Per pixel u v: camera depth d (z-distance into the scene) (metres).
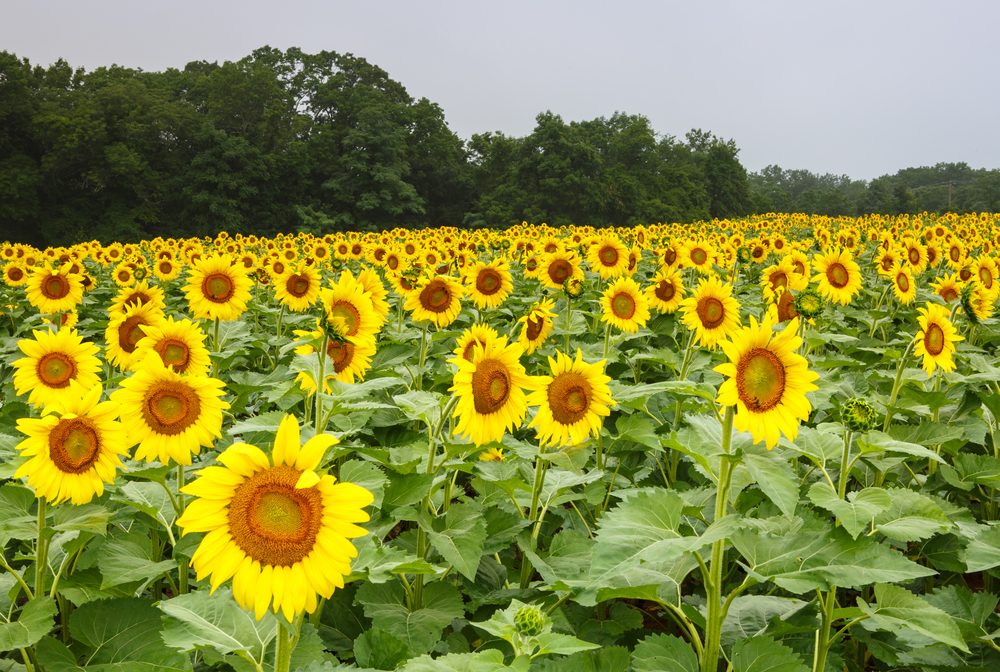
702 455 3.52
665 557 3.05
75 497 3.82
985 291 8.41
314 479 2.46
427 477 4.03
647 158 135.75
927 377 6.02
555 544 4.46
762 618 4.00
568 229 34.12
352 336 5.19
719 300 7.63
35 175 90.06
